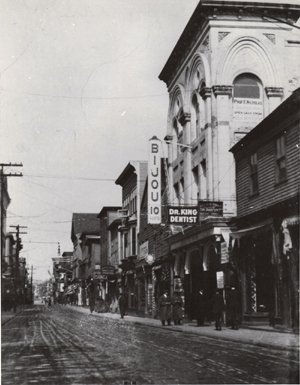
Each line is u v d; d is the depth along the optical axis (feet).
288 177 69.51
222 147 93.50
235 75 95.20
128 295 176.65
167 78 124.57
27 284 453.99
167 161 125.80
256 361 40.81
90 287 276.62
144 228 155.22
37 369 38.34
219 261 88.58
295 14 96.58
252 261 79.10
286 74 96.63
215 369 36.68
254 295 78.43
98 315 154.30
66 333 77.05
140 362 40.98
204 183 101.04
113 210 230.89
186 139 110.11
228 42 95.71
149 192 104.53
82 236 318.04
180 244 110.83
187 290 108.99
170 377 33.32
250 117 95.14
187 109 109.29
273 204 72.54
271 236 73.51
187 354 46.26
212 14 95.81
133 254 168.96
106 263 230.48
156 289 135.74
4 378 34.42
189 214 88.38
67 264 448.65
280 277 67.77
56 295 513.86
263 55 96.27
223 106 94.48
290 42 97.40
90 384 31.32
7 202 243.40
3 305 220.84
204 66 97.45
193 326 88.07
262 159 77.61
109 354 47.09
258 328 72.54
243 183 84.38
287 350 48.06
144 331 79.87
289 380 31.83
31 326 98.63
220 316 75.61
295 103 66.44
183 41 108.58
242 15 96.27
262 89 96.22
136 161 166.71
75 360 43.19
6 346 57.21
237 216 86.22
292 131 68.28
